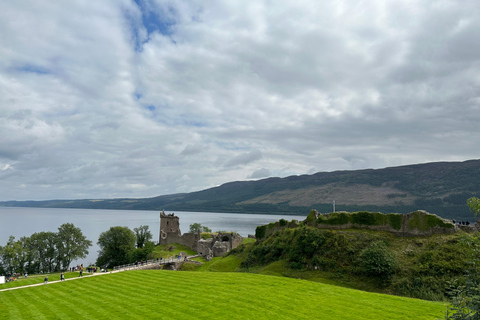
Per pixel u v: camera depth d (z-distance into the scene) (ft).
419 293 133.39
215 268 239.91
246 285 134.72
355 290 127.95
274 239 228.43
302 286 132.05
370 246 168.04
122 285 149.59
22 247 323.37
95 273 211.20
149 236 425.28
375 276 155.74
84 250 354.13
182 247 417.69
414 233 175.01
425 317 94.22
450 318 53.57
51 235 345.72
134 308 108.88
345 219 199.93
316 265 178.09
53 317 103.65
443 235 165.78
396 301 111.24
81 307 114.32
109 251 366.43
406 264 155.02
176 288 135.64
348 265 169.68
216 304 108.68
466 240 61.31
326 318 94.07
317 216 215.92
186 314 99.81
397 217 183.42
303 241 193.88
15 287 161.27
